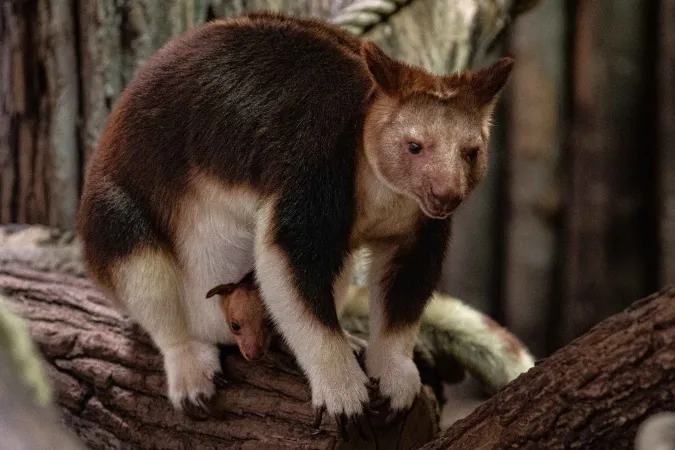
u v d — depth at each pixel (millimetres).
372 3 5258
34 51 5203
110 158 3908
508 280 7422
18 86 5262
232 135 3562
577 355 2826
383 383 3482
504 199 7441
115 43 5016
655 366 2633
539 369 2953
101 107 5082
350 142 3391
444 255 3658
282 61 3598
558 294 7387
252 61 3643
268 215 3426
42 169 5309
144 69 4000
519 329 7371
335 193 3369
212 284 3842
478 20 5500
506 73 3252
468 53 5441
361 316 4621
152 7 4980
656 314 2664
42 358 4141
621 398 2705
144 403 3852
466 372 4883
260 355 3582
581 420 2787
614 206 7125
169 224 3803
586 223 7180
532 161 7277
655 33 6996
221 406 3641
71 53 5125
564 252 7340
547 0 7094
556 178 7285
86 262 4016
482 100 3234
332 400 3305
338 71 3535
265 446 3465
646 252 7164
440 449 3160
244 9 5188
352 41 3842
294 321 3363
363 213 3488
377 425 3447
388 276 3652
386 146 3217
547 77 7180
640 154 7109
